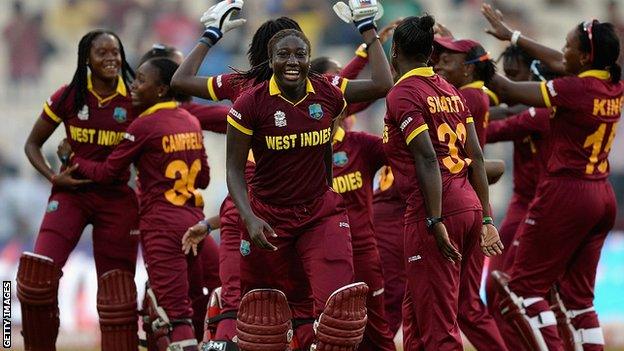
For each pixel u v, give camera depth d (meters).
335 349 21.56
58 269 27.61
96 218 28.27
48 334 28.11
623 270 48.62
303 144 21.41
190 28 71.25
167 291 27.05
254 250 21.81
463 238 22.38
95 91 27.89
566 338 28.80
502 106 32.94
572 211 27.05
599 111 26.59
